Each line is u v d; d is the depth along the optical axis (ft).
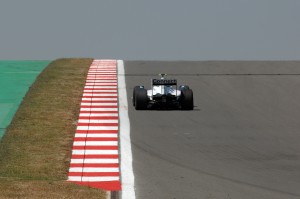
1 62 559.79
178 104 372.79
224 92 416.46
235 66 518.78
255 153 278.67
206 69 504.43
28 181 227.20
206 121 337.31
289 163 263.29
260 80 456.04
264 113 361.10
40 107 361.71
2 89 422.00
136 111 356.79
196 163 260.62
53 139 295.07
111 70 500.33
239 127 326.44
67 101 380.58
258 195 216.33
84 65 526.98
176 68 510.99
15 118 335.06
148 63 539.70
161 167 253.85
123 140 295.28
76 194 209.36
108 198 207.92
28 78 467.93
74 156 269.23
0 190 211.00
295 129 324.60
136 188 224.74
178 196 213.87
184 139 299.79
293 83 446.60
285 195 216.95
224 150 282.36
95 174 244.22
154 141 294.66
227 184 230.68
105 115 346.13
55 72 486.38
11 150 276.62
